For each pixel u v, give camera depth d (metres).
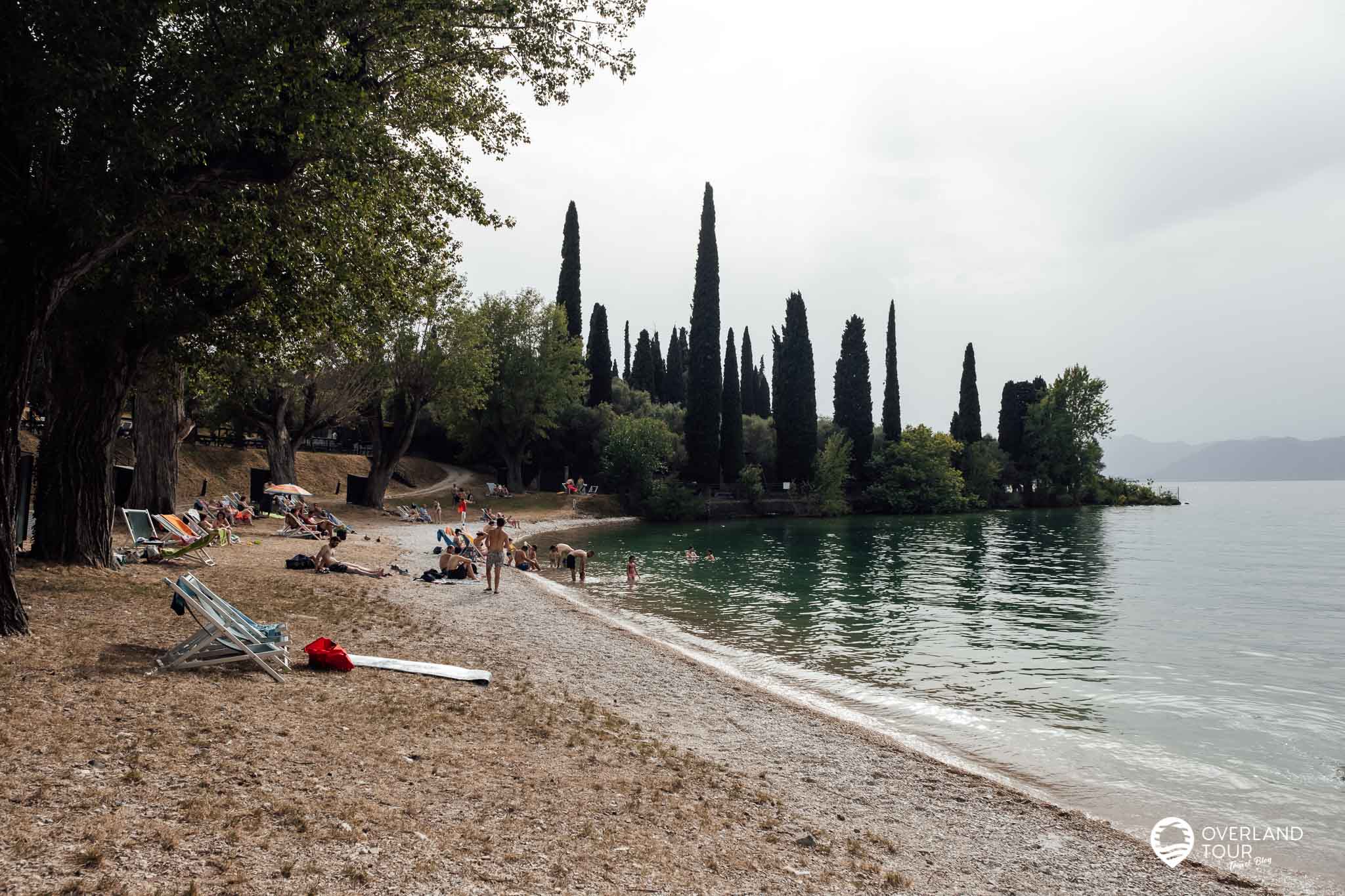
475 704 8.97
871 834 6.64
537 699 9.73
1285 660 15.80
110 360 13.66
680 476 70.69
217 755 6.04
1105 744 10.30
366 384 40.91
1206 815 8.02
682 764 7.88
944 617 20.53
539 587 23.00
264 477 41.47
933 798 7.90
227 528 23.70
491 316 60.53
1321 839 7.45
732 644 16.53
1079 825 7.51
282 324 14.61
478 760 6.96
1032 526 59.84
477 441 64.56
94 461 14.05
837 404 81.31
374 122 10.93
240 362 17.91
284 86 9.30
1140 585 27.81
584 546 40.09
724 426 71.19
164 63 8.96
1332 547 44.41
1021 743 10.32
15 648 8.17
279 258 12.22
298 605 14.04
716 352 68.44
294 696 8.02
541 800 6.19
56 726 6.08
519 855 5.11
